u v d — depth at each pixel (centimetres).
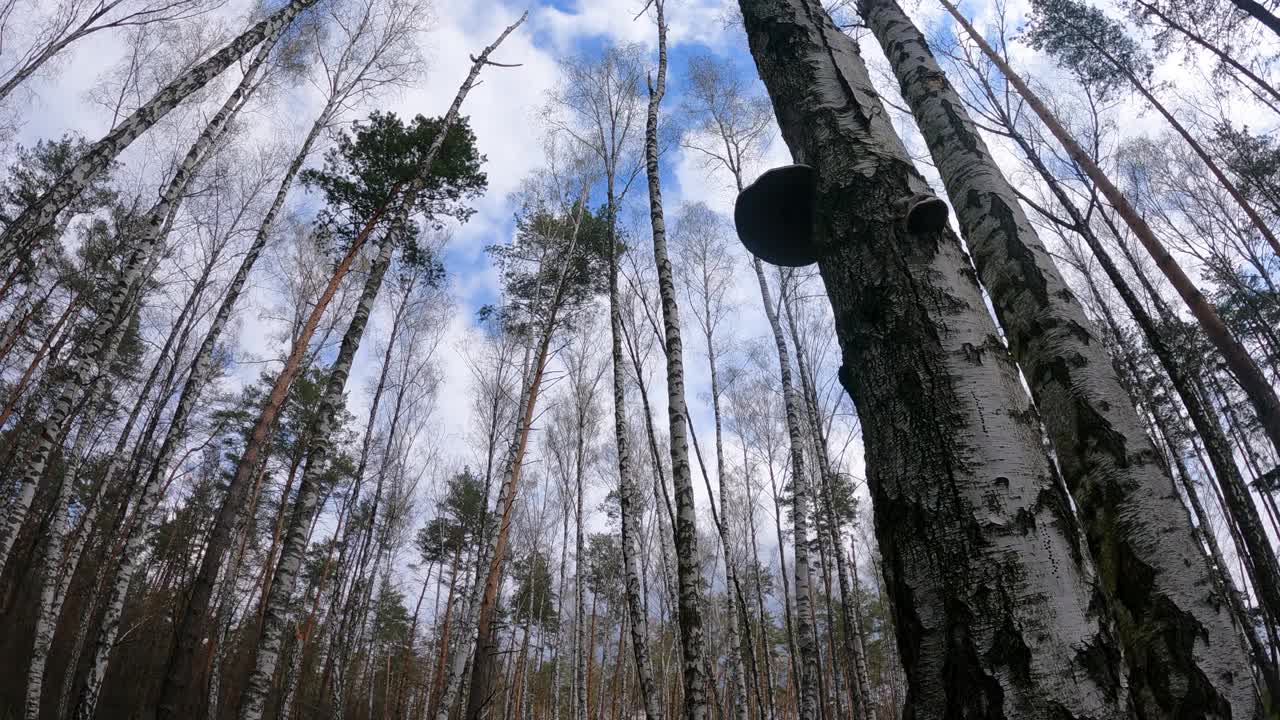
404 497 2339
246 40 697
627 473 880
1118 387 225
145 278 1348
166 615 1947
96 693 826
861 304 159
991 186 267
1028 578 118
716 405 1397
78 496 1994
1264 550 710
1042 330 238
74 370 935
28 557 1448
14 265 1509
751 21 232
